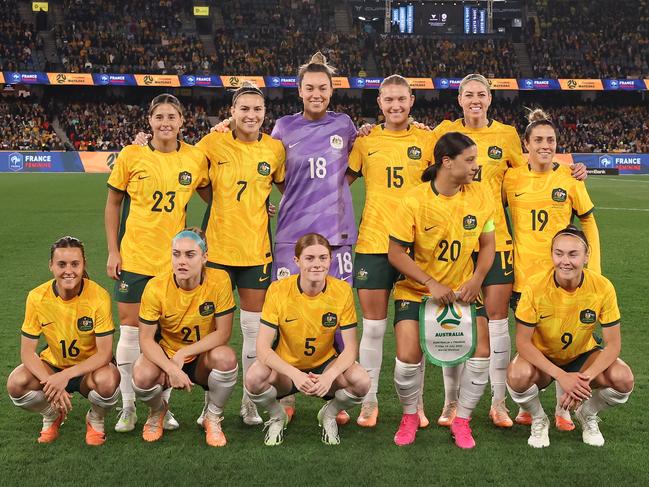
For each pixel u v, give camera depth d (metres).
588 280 3.84
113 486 3.33
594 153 33.56
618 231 12.91
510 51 38.88
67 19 38.22
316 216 4.57
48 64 33.72
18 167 31.17
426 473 3.48
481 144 4.43
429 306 3.89
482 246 3.97
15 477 3.43
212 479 3.41
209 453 3.75
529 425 4.22
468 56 38.59
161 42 38.22
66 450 3.79
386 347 5.86
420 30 39.50
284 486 3.33
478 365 3.86
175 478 3.42
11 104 34.78
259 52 38.25
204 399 4.68
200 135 35.53
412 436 3.92
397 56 38.62
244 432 4.10
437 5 39.22
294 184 4.59
